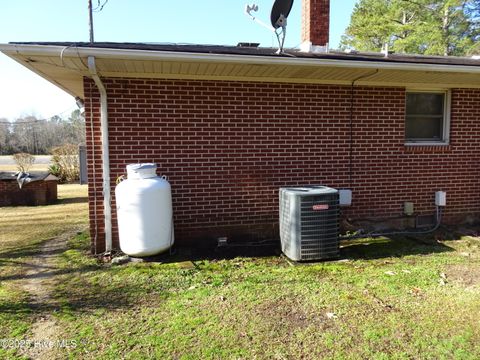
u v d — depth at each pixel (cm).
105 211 540
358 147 639
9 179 1091
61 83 642
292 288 418
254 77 578
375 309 365
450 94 680
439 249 564
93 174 539
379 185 656
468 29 1984
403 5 2086
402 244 590
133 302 388
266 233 614
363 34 2202
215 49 537
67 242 629
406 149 662
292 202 505
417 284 426
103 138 530
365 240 616
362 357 285
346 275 458
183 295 403
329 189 532
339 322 340
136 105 545
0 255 561
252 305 376
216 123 576
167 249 528
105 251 549
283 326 334
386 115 645
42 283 443
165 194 509
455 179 694
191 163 574
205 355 290
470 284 426
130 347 304
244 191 599
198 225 587
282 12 529
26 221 837
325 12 664
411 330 324
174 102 557
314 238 505
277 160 606
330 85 616
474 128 695
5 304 386
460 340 307
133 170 499
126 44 517
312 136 616
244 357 287
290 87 598
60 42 474
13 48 412
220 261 518
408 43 2028
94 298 399
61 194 1334
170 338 316
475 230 663
